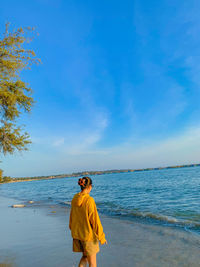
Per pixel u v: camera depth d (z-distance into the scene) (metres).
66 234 6.27
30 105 5.10
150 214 9.29
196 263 3.83
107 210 11.55
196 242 5.07
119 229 7.02
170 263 3.91
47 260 4.07
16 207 14.70
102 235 2.93
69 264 3.84
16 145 4.88
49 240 5.65
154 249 4.74
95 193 24.80
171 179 43.47
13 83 4.81
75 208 3.06
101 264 3.99
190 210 9.98
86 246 2.84
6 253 4.59
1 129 4.72
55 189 41.88
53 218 9.48
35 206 14.91
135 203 13.99
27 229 7.30
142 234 6.16
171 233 6.06
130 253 4.55
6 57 4.58
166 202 13.48
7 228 7.62
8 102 4.65
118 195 20.25
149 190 23.14
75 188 40.25
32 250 4.77
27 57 4.79
